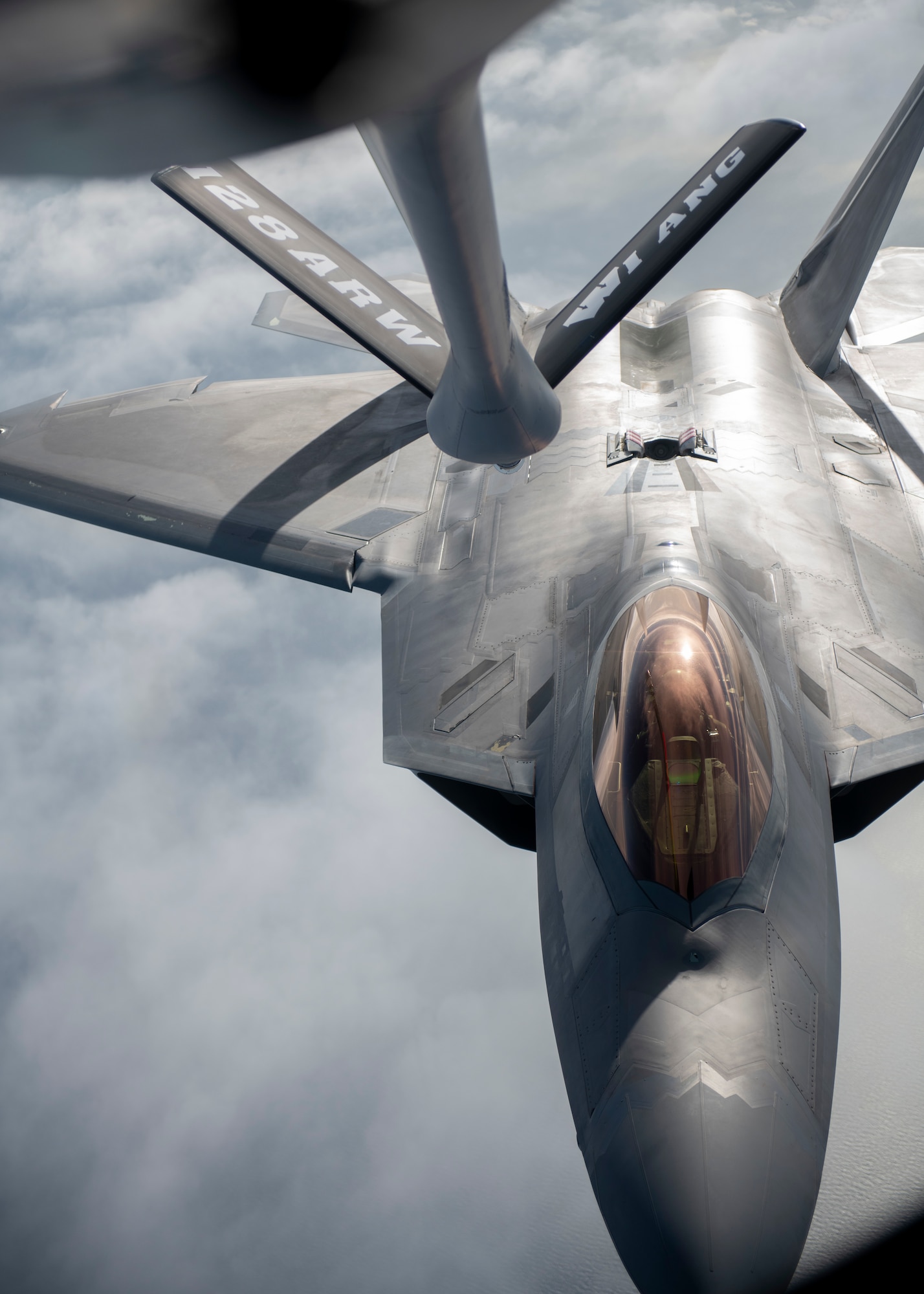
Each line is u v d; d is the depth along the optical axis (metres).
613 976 8.15
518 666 12.24
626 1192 7.15
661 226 11.82
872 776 10.44
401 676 12.92
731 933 8.10
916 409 16.64
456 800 11.68
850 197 16.53
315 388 18.84
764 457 14.84
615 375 17.09
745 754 8.65
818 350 17.22
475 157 3.79
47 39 1.50
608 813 8.73
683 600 9.83
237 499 16.12
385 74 1.92
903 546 13.82
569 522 13.96
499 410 6.86
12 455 17.56
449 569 14.34
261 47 1.70
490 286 5.31
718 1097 7.32
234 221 12.48
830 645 11.93
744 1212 6.85
